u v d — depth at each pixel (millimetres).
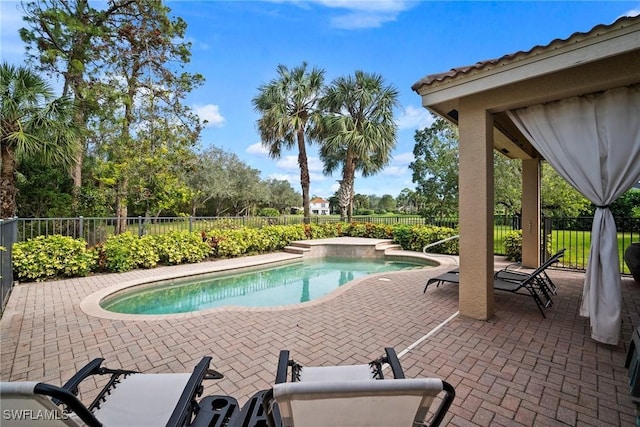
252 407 1753
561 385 2576
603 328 3311
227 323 4047
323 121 13891
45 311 4496
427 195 15109
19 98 7246
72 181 10898
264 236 10859
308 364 2961
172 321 4129
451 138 14516
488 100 3943
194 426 1623
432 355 3117
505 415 2201
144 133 11953
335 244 11203
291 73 13664
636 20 2734
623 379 2662
